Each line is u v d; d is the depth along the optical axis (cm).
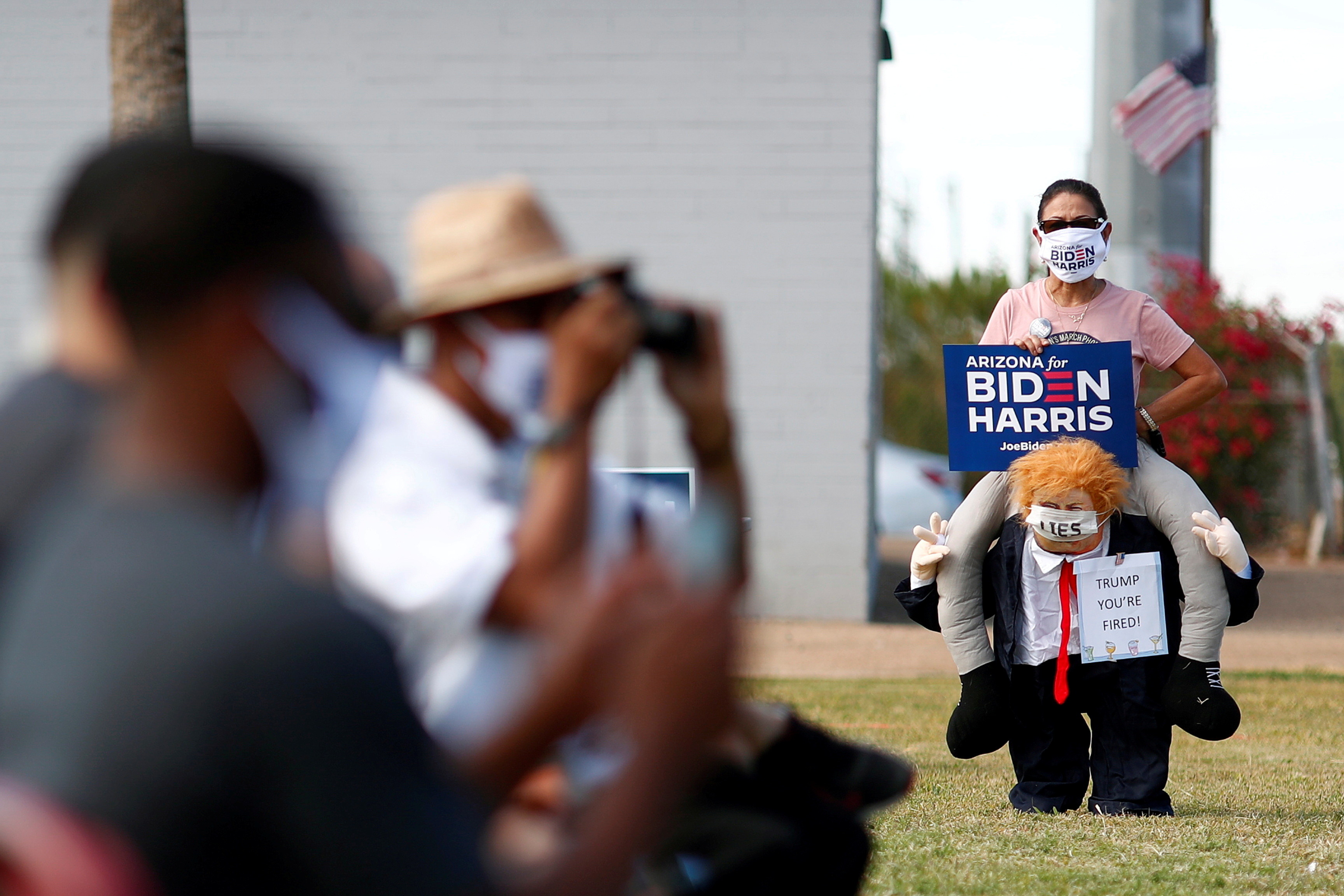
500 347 502
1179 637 1301
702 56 2989
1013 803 1339
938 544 1338
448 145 3025
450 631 461
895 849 1137
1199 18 3944
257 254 317
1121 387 1320
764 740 626
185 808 278
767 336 2995
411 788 299
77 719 279
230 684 282
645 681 321
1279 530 4378
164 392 313
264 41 3031
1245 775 1548
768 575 3006
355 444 389
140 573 290
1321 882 1059
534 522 443
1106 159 4044
